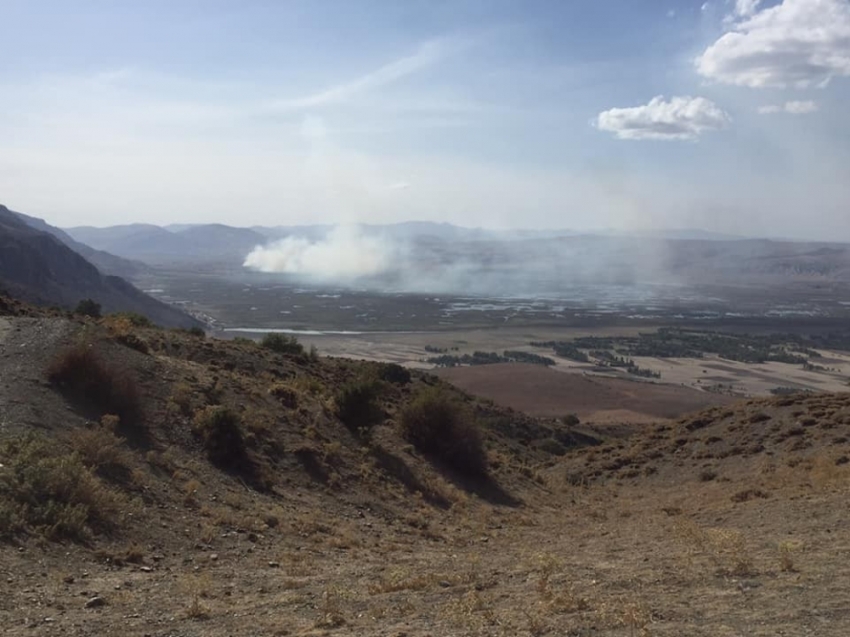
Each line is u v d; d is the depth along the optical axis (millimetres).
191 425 18266
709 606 8281
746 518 16531
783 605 8070
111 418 16203
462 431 25188
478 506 21516
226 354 29141
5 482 11766
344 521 16562
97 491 12625
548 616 8289
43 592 9180
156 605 9148
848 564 9930
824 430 28984
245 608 9164
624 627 7578
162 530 12812
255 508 15484
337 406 24797
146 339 26484
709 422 35500
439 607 9156
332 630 8086
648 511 21797
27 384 16656
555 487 28031
